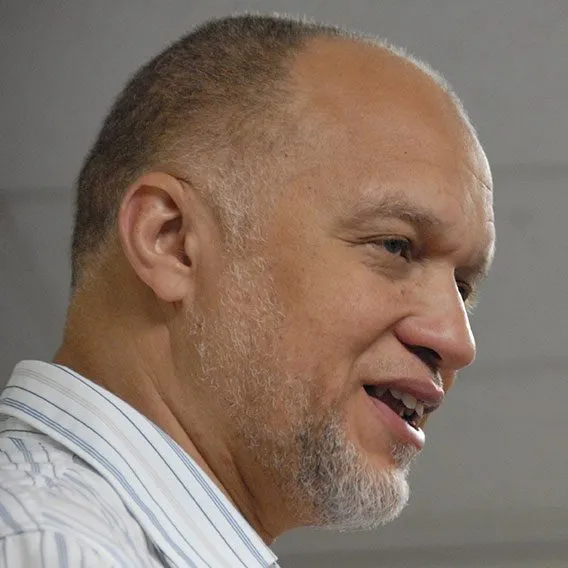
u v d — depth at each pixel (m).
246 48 2.63
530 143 7.75
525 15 7.24
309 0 7.12
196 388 2.42
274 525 2.53
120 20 7.04
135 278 2.48
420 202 2.48
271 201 2.47
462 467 9.45
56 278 8.26
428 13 7.23
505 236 8.21
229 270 2.45
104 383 2.44
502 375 8.91
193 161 2.52
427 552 9.97
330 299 2.43
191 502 2.23
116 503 2.09
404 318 2.48
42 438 2.23
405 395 2.54
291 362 2.42
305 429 2.41
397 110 2.56
